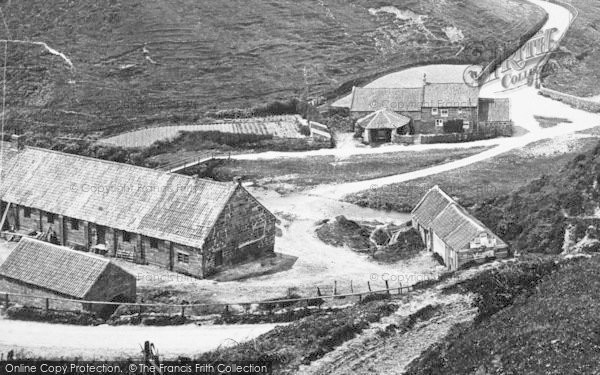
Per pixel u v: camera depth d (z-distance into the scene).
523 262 98.69
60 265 102.75
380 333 87.56
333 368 82.06
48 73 198.50
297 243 123.38
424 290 96.81
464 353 78.50
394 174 150.75
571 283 87.81
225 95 194.38
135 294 104.38
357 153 163.62
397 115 175.38
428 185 142.75
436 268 112.56
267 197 142.50
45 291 101.50
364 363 82.75
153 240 116.31
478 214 121.69
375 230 126.31
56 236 125.31
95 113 184.38
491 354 76.31
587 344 73.19
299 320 93.19
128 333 93.56
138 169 123.69
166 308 99.00
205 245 112.06
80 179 126.12
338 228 126.75
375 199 137.88
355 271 112.81
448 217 115.81
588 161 122.88
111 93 192.50
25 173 129.62
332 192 142.88
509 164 152.62
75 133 176.12
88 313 97.88
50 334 93.62
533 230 114.06
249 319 95.94
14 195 127.75
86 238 122.25
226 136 169.25
